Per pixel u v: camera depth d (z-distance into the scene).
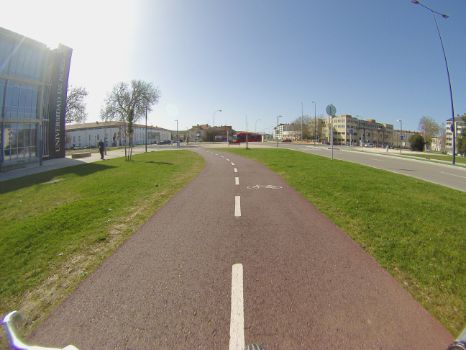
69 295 3.65
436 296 3.48
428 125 106.56
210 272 4.14
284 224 6.28
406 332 2.85
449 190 11.32
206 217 6.94
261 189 10.55
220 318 3.11
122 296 3.58
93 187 11.94
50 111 30.81
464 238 5.37
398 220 6.45
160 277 4.04
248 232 5.79
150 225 6.41
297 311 3.19
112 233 5.99
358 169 16.72
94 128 102.81
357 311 3.18
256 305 3.32
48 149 30.69
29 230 6.33
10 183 14.95
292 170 16.05
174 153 37.81
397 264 4.31
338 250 4.84
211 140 119.88
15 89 23.80
